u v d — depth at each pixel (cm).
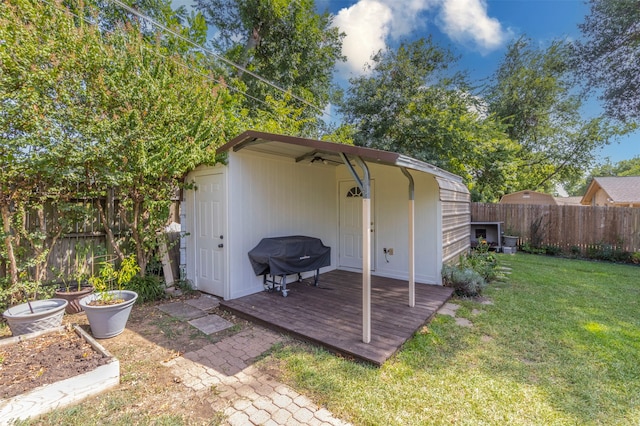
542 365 277
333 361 284
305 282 545
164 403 227
